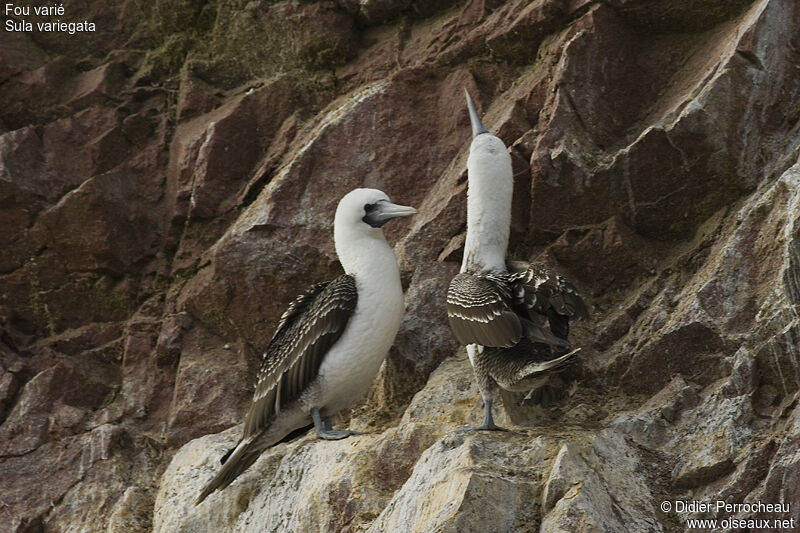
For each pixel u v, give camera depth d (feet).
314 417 39.99
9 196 46.93
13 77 50.49
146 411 44.73
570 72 43.75
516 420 37.73
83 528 41.42
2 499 42.34
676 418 36.76
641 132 43.27
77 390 45.03
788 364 36.17
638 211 42.57
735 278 38.73
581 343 40.29
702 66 44.09
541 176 42.42
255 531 38.96
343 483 37.35
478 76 47.11
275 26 50.65
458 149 46.14
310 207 45.91
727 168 41.78
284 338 39.99
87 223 46.80
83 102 50.49
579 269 42.60
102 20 52.75
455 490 32.71
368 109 47.03
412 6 49.67
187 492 40.73
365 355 39.52
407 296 42.80
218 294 45.83
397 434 38.06
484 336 34.99
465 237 42.83
